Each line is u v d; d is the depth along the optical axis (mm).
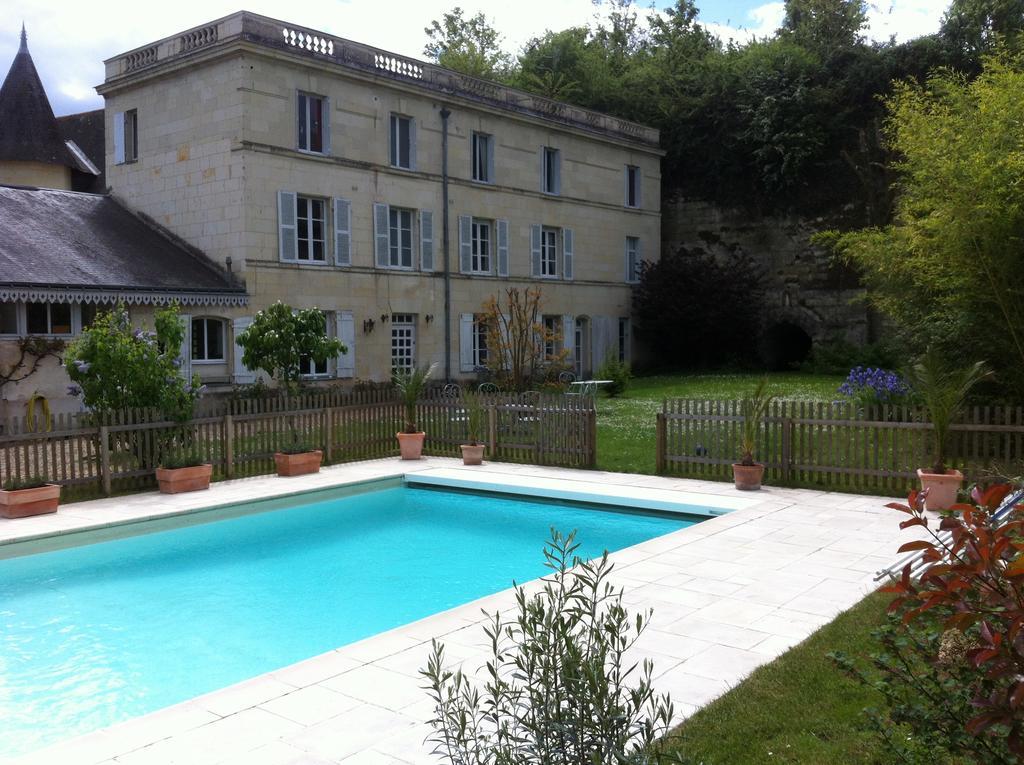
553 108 32250
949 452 11547
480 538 11148
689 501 11781
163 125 24281
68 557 10016
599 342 34500
